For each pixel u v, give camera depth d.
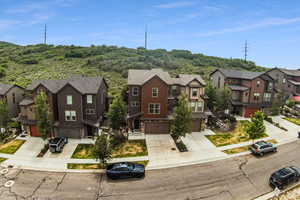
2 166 18.47
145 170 18.03
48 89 24.95
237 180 16.38
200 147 23.11
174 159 20.17
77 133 25.66
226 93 32.50
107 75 52.94
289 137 26.17
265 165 18.91
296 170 16.22
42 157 20.42
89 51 75.38
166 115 27.25
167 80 28.83
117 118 24.61
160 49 94.94
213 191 14.90
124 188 15.27
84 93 25.75
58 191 14.85
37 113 21.83
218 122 31.05
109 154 18.12
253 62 88.00
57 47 84.75
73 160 19.91
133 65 59.34
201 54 92.31
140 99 28.28
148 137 26.08
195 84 28.91
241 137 26.22
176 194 14.54
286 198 14.17
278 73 44.12
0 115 25.61
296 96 43.50
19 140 24.67
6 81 45.41
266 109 36.00
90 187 15.39
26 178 16.59
